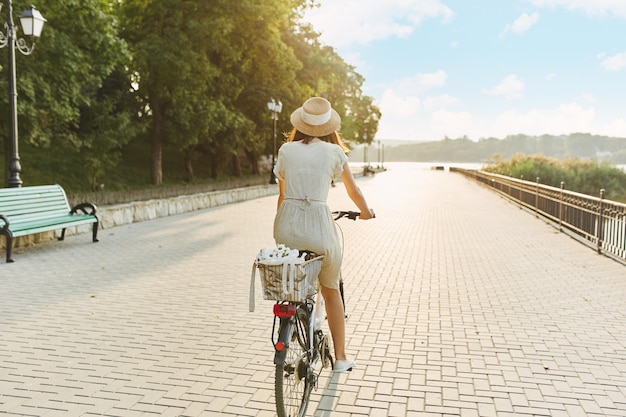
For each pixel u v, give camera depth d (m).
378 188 32.41
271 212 16.89
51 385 3.99
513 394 3.83
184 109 27.94
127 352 4.68
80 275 7.68
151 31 26.00
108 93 30.80
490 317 5.71
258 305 6.18
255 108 35.12
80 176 30.19
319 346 3.72
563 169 41.22
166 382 4.05
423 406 3.65
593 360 4.47
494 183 28.19
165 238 11.24
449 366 4.35
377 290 6.88
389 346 4.81
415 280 7.46
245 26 28.16
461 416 3.51
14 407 3.63
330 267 3.55
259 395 3.83
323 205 3.50
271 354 4.64
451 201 22.03
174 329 5.30
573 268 8.33
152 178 31.17
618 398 3.76
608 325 5.43
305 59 38.41
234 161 43.72
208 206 18.58
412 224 13.98
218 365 4.39
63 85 18.19
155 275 7.71
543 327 5.37
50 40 17.03
